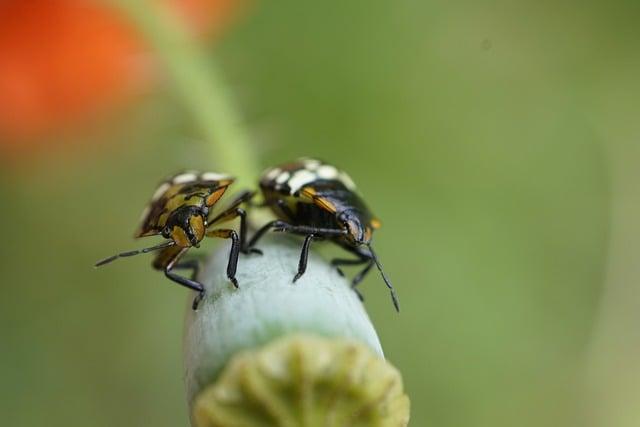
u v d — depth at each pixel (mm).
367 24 164
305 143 165
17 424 150
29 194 153
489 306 161
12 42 137
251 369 94
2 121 142
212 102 131
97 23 138
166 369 154
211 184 108
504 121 168
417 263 161
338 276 106
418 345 158
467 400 157
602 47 169
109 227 156
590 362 163
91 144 150
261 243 108
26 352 152
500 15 167
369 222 110
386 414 96
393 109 165
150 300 155
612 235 167
